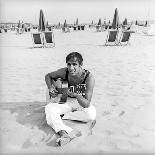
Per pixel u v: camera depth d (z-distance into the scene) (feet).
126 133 9.93
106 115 11.76
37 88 16.56
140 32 85.20
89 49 38.06
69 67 10.33
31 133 10.03
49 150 8.73
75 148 8.82
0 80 18.93
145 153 8.46
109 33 43.45
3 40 62.28
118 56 30.22
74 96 10.58
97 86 16.79
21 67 24.25
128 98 14.21
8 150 8.73
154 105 13.07
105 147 8.87
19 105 13.30
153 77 19.25
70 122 10.89
